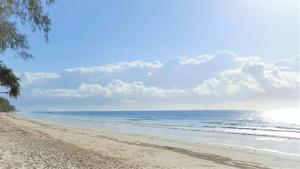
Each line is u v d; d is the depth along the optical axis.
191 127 67.25
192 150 29.00
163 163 20.92
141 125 75.25
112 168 15.62
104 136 41.06
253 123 83.44
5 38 15.45
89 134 43.34
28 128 46.16
